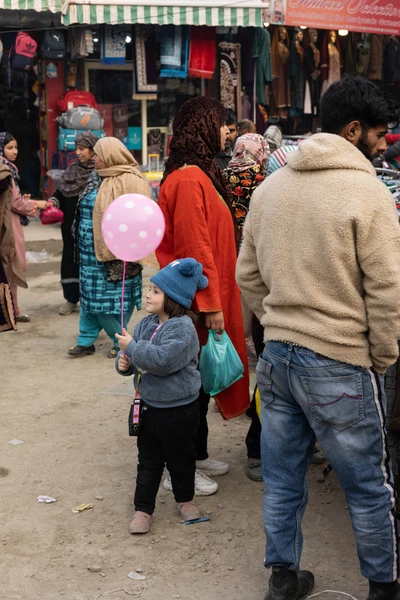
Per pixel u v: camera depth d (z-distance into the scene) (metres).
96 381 5.57
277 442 2.73
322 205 2.46
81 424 4.77
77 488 3.91
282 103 13.23
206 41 12.09
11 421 4.81
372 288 2.43
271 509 2.76
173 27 11.84
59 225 11.81
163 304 3.37
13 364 5.96
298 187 2.55
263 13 12.15
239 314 3.89
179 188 3.59
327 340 2.50
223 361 3.64
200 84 12.86
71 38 11.48
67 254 7.23
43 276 9.16
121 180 5.52
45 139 12.36
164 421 3.37
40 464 4.20
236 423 4.77
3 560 3.25
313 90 13.48
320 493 3.83
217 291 3.61
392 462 3.16
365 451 2.56
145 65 11.88
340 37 13.86
